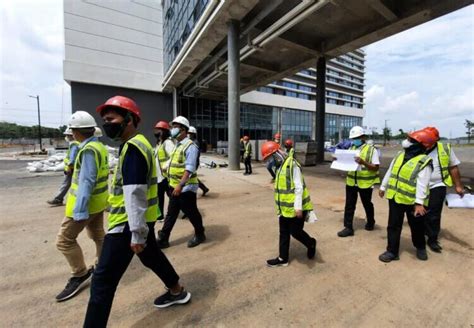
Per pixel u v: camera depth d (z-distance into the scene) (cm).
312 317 215
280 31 1166
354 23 1347
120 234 183
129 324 207
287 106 4125
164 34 2603
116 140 190
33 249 353
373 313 219
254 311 223
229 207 580
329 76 5653
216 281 272
